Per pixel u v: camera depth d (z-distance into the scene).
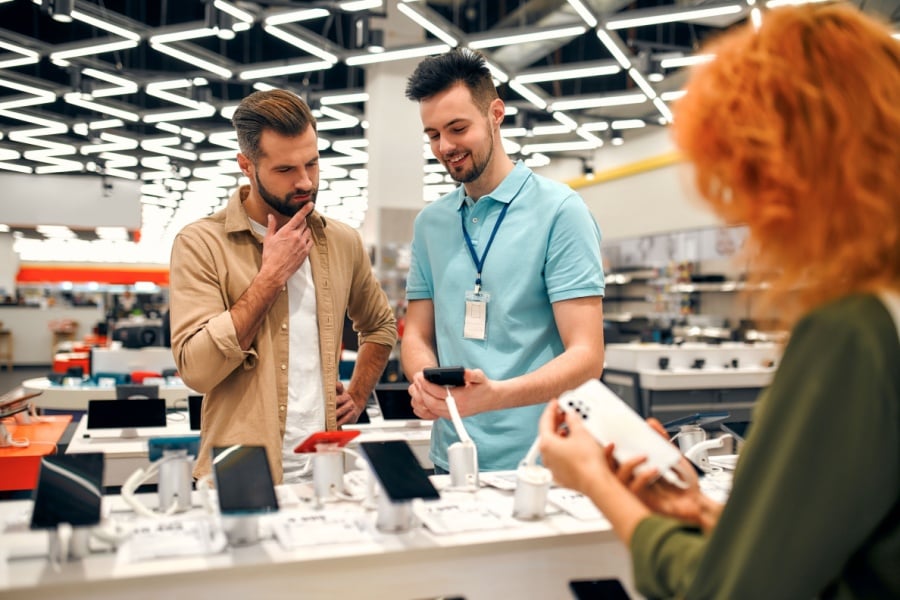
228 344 1.72
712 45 0.89
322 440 1.49
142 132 13.27
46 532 1.24
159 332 6.68
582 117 10.61
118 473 3.26
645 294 13.87
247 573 1.14
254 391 1.85
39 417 4.29
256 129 1.80
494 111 1.99
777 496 0.75
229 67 7.05
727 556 0.79
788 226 0.77
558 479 1.07
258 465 1.29
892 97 0.74
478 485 1.62
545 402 1.73
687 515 1.04
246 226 1.92
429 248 2.14
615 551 1.38
